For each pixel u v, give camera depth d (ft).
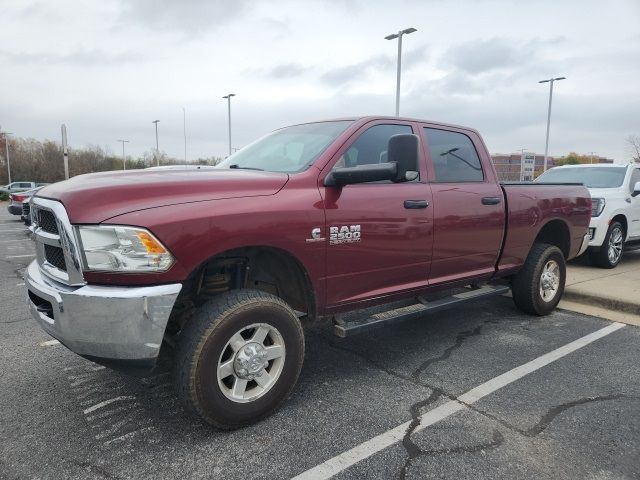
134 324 8.18
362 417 10.11
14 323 16.46
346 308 11.45
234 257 10.22
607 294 18.97
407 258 12.34
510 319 17.28
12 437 9.29
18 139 228.63
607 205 25.11
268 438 9.29
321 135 12.09
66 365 12.75
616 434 9.46
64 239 8.41
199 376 8.81
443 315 17.80
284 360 9.98
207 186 9.27
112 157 237.45
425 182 13.00
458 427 9.71
